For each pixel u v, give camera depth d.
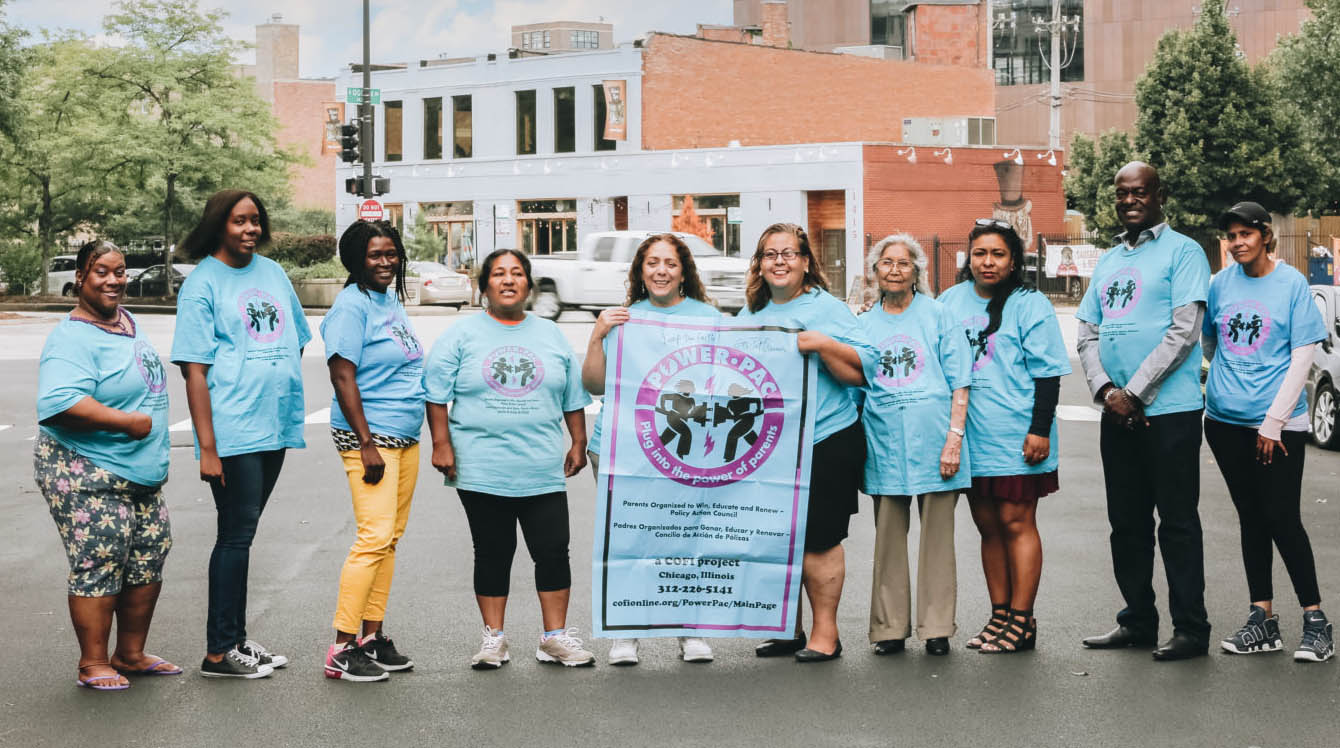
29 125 45.69
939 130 48.94
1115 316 6.67
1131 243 6.74
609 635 6.46
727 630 6.54
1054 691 5.96
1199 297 6.48
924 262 6.68
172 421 16.59
